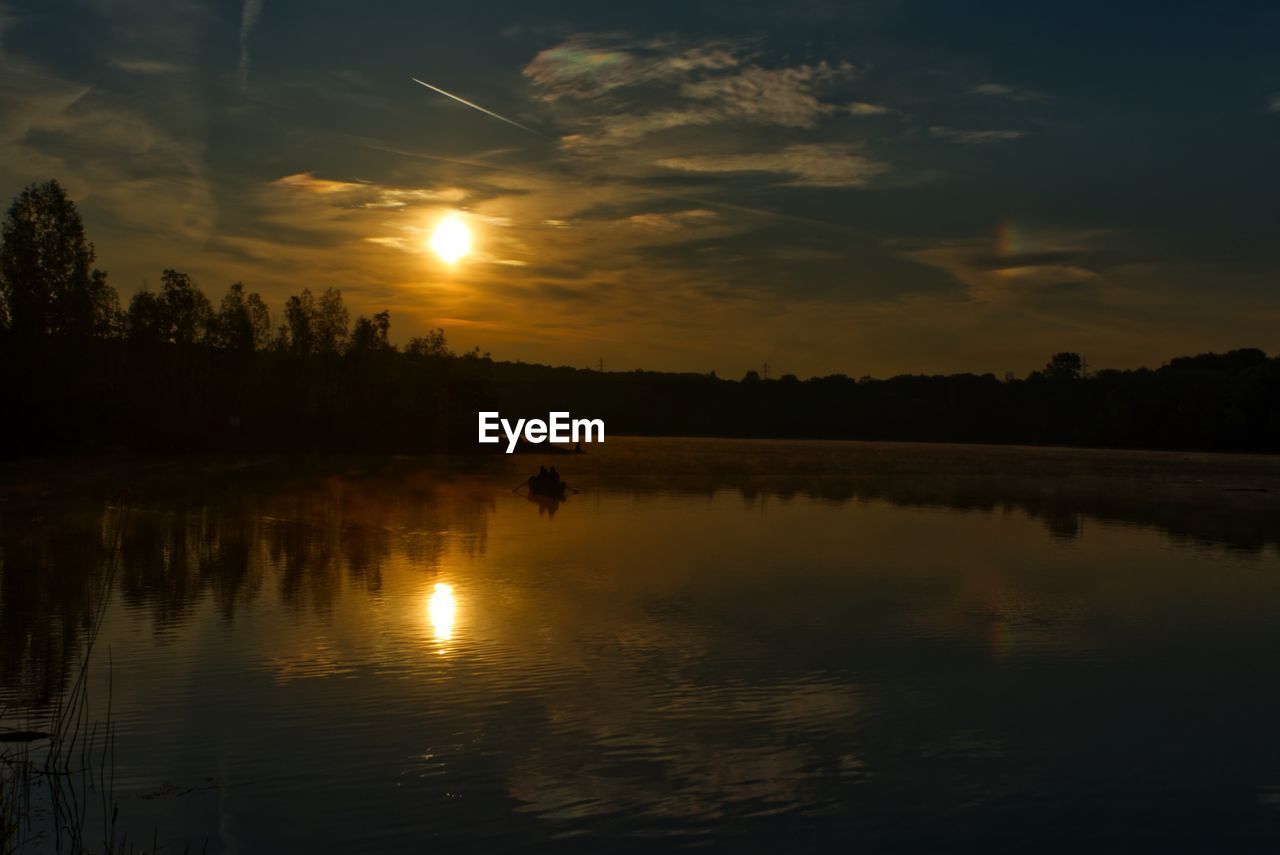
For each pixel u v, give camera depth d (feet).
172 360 314.76
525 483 200.23
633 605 70.69
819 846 32.99
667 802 36.14
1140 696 49.98
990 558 97.71
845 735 43.60
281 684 49.62
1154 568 92.53
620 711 46.19
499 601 71.51
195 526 114.93
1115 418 504.02
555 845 32.73
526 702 47.24
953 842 33.50
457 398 410.52
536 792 36.73
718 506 155.33
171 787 36.88
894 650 58.65
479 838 33.14
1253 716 46.91
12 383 227.40
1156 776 39.45
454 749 40.91
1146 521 138.72
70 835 33.01
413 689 49.03
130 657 54.60
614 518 134.62
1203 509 159.33
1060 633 63.82
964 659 56.75
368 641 58.75
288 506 142.61
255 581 78.79
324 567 86.33
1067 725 45.37
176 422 302.25
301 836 33.14
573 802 35.99
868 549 103.71
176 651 55.98
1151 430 488.44
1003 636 62.59
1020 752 41.83
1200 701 49.24
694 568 88.58
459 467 264.72
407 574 83.10
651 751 41.11
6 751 40.11
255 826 33.81
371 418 378.12
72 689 48.70
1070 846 33.40
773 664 55.01
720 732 43.62
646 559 93.91
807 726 44.65
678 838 33.37
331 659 54.54
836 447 483.10
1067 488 206.69
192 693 48.03
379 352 396.16
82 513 124.98
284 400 358.23
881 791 37.55
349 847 32.45
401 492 174.09
